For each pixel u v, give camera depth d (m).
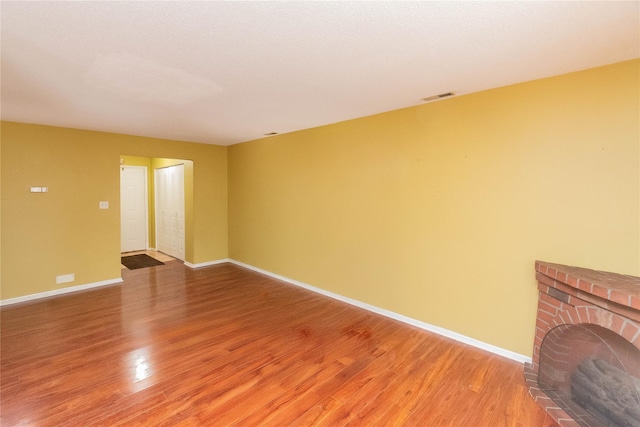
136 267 5.66
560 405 2.05
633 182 2.09
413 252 3.28
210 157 5.75
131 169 6.95
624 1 1.43
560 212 2.38
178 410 1.98
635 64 2.06
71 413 1.93
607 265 2.20
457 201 2.93
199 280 4.88
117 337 2.95
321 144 4.18
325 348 2.79
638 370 1.80
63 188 4.19
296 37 1.79
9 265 3.81
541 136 2.44
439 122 3.02
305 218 4.47
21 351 2.67
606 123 2.17
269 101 3.03
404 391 2.21
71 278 4.29
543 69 2.25
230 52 1.97
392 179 3.42
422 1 1.44
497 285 2.71
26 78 2.40
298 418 1.93
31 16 1.55
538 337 2.39
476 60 2.10
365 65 2.18
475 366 2.53
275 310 3.69
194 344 2.83
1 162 3.74
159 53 1.98
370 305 3.71
